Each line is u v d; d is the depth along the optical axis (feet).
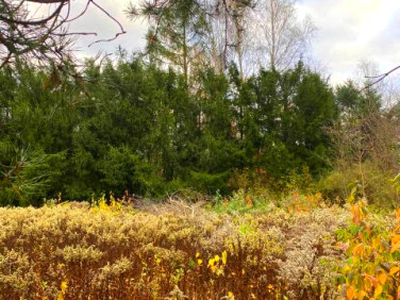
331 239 18.81
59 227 25.34
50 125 51.29
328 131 63.21
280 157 60.49
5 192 47.96
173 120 60.23
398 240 9.66
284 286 13.42
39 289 13.39
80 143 57.11
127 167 57.62
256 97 66.74
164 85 63.82
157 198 53.26
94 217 27.63
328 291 12.58
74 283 13.48
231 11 16.60
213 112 63.72
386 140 53.57
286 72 69.72
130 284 13.75
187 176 59.62
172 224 25.63
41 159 13.32
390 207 40.57
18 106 46.14
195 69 61.41
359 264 10.38
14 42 9.59
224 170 61.46
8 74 11.38
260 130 66.03
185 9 15.38
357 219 11.27
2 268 15.42
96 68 11.19
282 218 29.09
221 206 44.83
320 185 54.34
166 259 17.44
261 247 19.20
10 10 9.59
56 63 10.53
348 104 78.74
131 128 59.93
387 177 44.78
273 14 79.30
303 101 67.15
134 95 58.59
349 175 50.83
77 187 56.85
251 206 42.96
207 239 23.94
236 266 15.62
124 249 19.97
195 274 15.19
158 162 59.62
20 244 21.35
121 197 58.49
